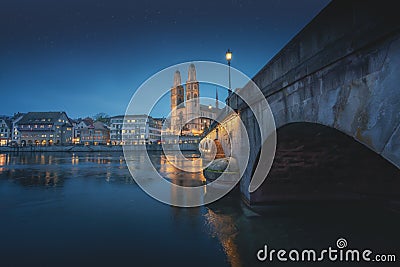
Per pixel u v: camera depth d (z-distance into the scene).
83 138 114.12
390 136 3.57
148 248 9.00
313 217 11.60
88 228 11.27
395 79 3.50
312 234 9.88
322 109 5.43
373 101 3.92
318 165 12.47
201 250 8.71
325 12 5.03
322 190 13.17
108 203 16.11
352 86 4.43
